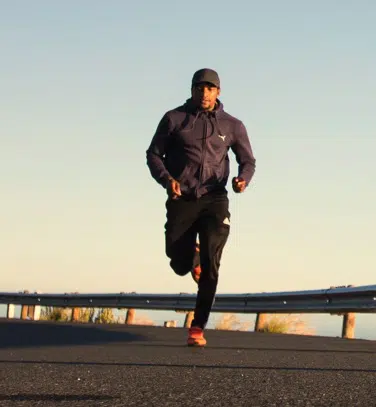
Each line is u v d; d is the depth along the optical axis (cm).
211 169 738
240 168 749
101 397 362
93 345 787
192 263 764
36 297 1873
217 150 738
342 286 1205
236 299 1451
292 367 520
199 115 737
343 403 345
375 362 583
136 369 496
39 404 343
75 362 557
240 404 340
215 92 733
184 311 1573
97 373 468
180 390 384
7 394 374
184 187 736
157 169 730
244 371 483
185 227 742
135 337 991
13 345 815
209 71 728
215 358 596
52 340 916
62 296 1809
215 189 743
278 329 1350
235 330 1296
